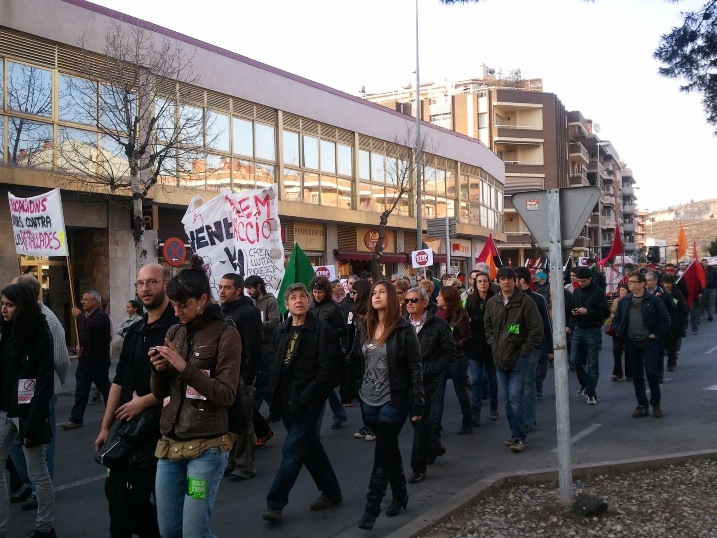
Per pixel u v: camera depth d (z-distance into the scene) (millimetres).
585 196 5203
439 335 6398
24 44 15125
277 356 5328
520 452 7270
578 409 9602
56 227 9906
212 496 3639
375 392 5176
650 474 6191
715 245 71438
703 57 8672
